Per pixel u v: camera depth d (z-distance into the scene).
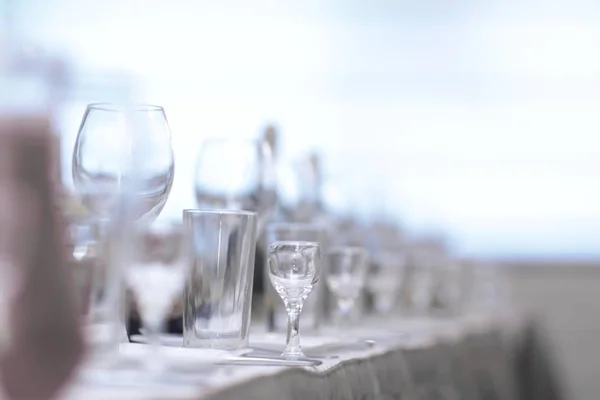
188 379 1.05
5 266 0.86
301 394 1.27
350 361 1.53
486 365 3.09
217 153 1.98
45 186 0.88
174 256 1.57
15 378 0.85
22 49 0.90
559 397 4.50
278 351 1.49
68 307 0.87
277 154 2.55
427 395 2.14
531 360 4.38
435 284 3.76
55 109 0.90
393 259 2.92
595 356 7.32
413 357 2.03
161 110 1.30
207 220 1.45
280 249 1.47
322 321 2.23
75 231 1.08
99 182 1.10
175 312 1.81
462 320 3.28
